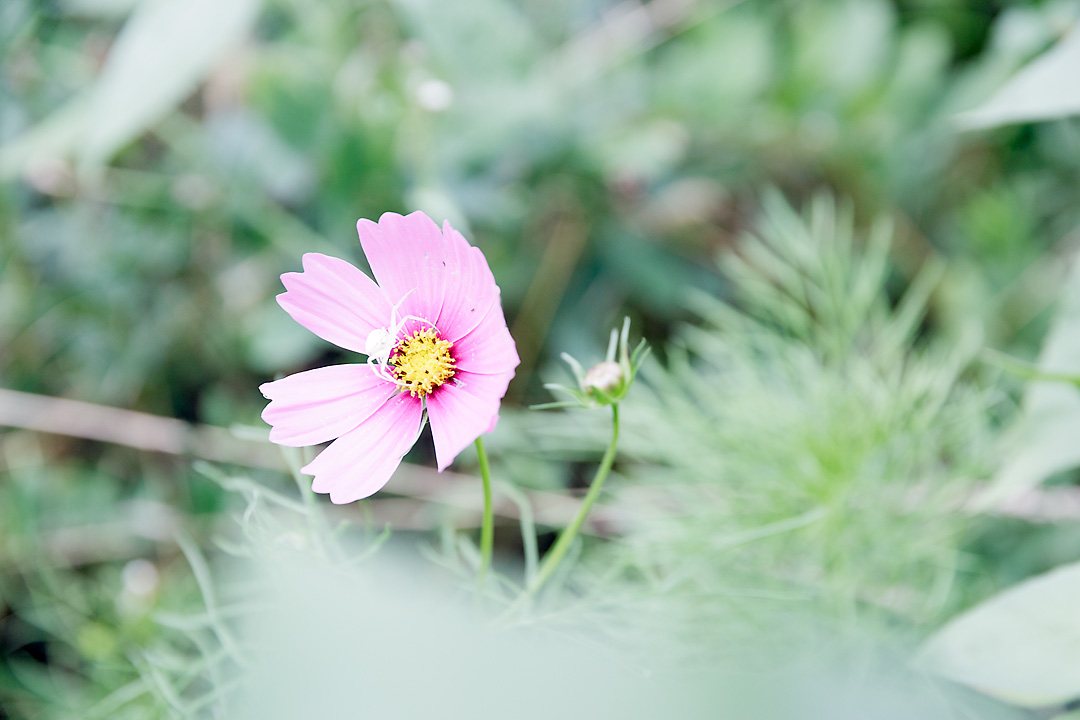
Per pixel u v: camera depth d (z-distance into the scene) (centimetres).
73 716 73
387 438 60
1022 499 74
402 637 56
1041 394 67
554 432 75
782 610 69
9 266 82
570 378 82
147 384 82
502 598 65
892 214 87
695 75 84
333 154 79
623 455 81
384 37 86
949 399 76
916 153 86
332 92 79
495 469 78
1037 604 62
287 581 57
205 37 74
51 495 80
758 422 72
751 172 88
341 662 56
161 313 82
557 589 67
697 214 87
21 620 79
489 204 81
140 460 82
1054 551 75
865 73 84
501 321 57
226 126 82
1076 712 64
